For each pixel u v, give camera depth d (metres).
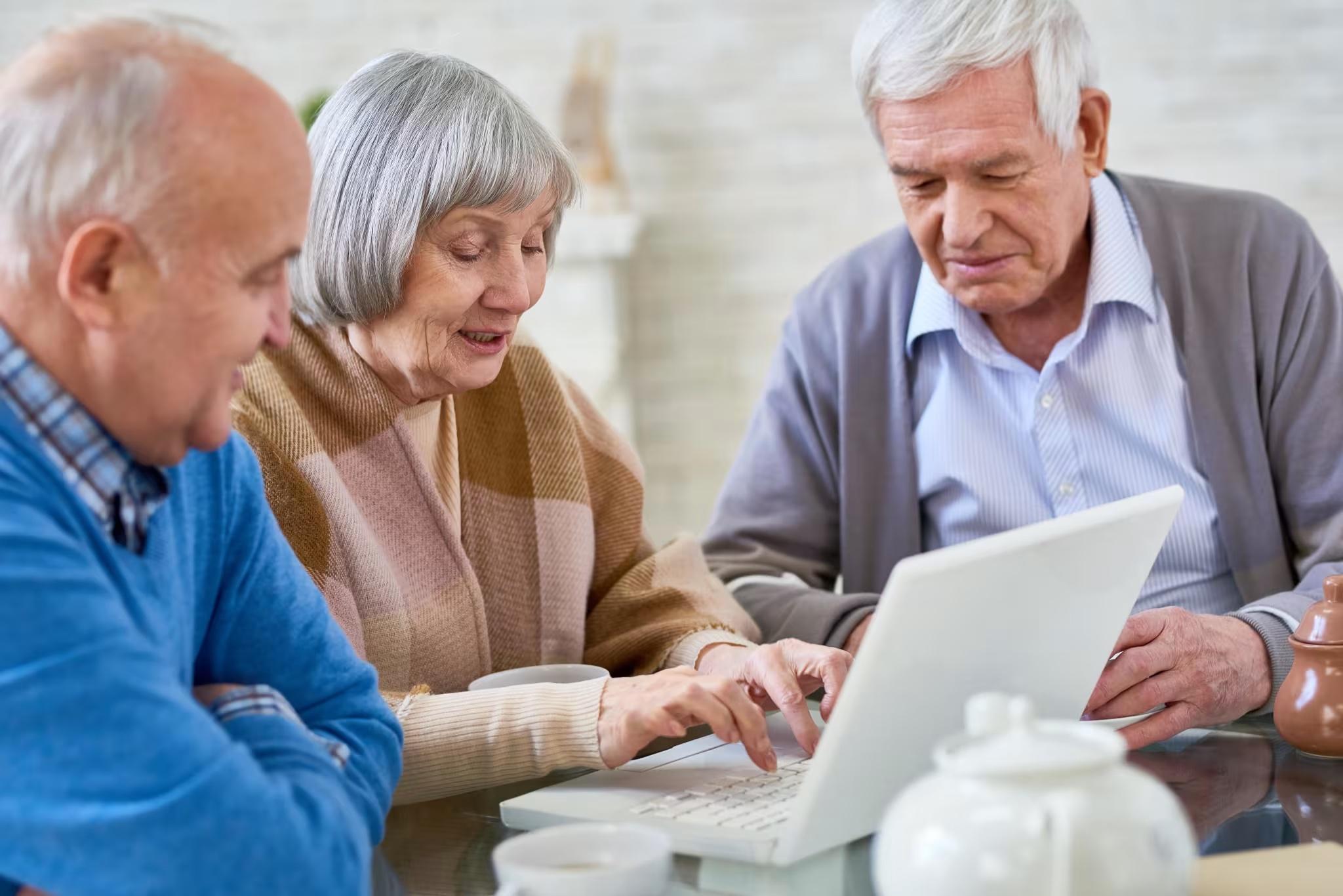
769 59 4.32
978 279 1.77
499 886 1.05
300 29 4.46
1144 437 1.88
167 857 0.83
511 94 1.46
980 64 1.65
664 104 4.36
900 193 1.79
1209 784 1.22
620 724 1.24
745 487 2.05
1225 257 1.89
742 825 1.09
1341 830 1.08
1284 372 1.87
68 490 0.90
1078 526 1.03
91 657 0.83
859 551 1.99
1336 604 1.29
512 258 1.45
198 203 0.85
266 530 1.15
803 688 1.40
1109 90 4.18
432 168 1.38
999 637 1.02
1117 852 0.68
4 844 0.83
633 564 1.79
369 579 1.48
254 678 1.12
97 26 0.88
